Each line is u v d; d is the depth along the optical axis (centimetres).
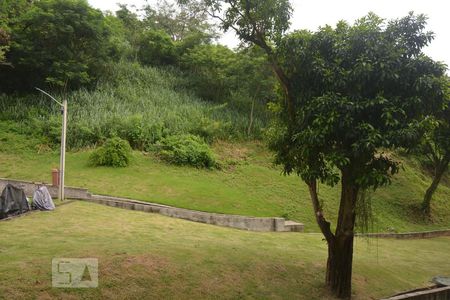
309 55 900
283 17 949
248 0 941
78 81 2812
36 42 2725
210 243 1155
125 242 1030
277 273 1005
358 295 1000
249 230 1603
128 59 3466
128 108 2709
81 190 1692
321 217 970
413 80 834
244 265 993
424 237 2047
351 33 884
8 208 1343
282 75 962
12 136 2388
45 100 2717
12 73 2847
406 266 1355
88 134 2384
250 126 2911
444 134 1719
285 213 1922
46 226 1185
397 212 2347
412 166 3153
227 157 2528
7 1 2750
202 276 872
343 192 966
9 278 696
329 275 984
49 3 2670
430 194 2405
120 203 1628
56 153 2286
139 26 3928
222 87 3272
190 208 1725
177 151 2302
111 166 2131
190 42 3544
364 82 831
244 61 2870
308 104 878
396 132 780
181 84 3309
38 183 1759
